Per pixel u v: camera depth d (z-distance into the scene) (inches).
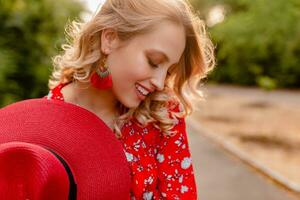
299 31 675.4
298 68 852.0
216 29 770.8
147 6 53.6
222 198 218.2
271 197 221.1
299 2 672.4
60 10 240.4
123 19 54.0
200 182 246.7
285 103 626.5
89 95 59.9
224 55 858.8
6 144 51.3
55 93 60.4
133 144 60.0
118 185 56.2
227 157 310.8
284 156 305.1
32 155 50.0
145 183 59.9
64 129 55.9
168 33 53.7
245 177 256.8
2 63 202.5
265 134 388.2
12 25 222.1
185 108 62.2
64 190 51.1
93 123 56.6
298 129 409.7
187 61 59.3
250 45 746.8
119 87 55.7
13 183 50.5
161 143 61.8
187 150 62.4
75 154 55.3
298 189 229.6
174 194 61.8
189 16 55.1
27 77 223.6
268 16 681.0
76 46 57.7
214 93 814.5
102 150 56.1
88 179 55.1
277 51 803.4
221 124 454.0
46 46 231.1
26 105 57.6
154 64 54.6
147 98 59.4
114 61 55.4
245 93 805.9
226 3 1027.9
